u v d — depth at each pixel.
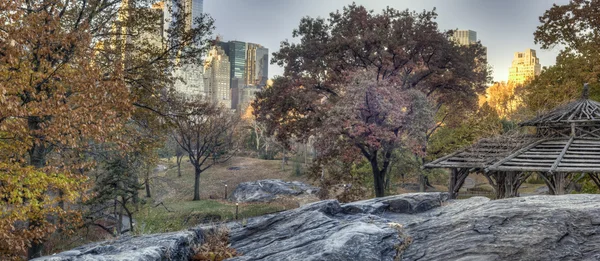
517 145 17.48
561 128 17.34
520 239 6.41
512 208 7.35
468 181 46.75
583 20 33.03
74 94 15.20
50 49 13.14
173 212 28.30
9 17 11.29
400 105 24.91
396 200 10.57
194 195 38.22
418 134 25.56
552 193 15.62
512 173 17.03
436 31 30.16
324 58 30.00
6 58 11.26
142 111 20.16
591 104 17.42
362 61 29.66
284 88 28.95
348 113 24.47
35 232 12.88
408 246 7.17
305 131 27.97
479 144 18.69
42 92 12.72
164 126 21.14
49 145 15.69
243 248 8.51
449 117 38.12
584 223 6.43
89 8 17.30
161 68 19.53
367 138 24.55
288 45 31.14
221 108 43.38
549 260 5.94
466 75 31.70
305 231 8.61
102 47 18.48
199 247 8.62
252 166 55.16
